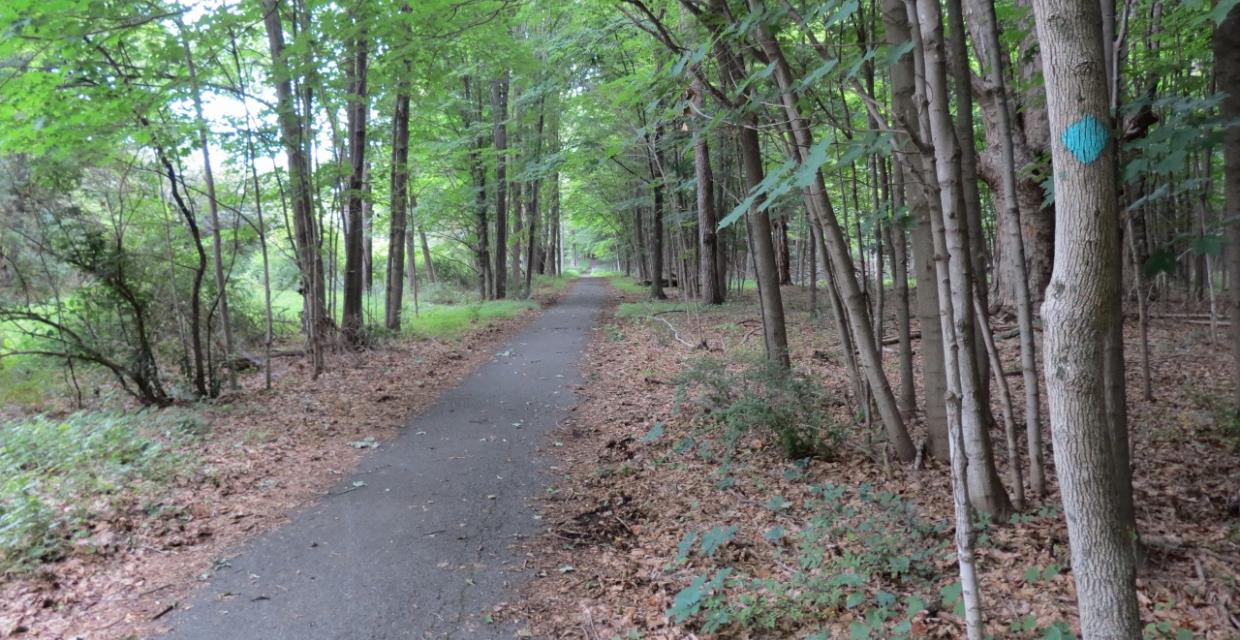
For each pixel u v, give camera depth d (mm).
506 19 9359
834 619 3520
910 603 3373
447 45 9273
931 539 4258
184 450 6754
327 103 9961
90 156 7969
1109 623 1978
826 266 6234
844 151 3461
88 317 8602
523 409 8750
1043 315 2035
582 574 4316
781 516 4906
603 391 9617
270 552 4645
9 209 8203
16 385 9664
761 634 3475
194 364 10039
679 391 7512
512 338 15070
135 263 8719
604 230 36219
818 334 12508
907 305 6875
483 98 21422
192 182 10773
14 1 6020
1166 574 3652
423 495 5754
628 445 7008
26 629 3639
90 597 4000
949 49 5074
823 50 3561
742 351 10625
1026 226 10648
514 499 5645
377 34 8266
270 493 5797
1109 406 3477
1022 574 3760
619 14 10320
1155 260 3650
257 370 11352
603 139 12773
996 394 7758
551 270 42688
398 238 14836
